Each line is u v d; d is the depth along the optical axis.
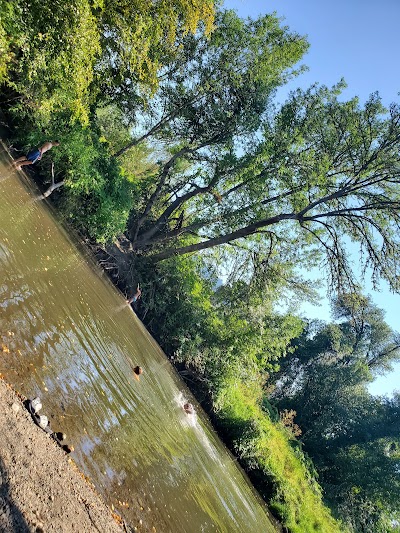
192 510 11.95
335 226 27.52
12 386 7.35
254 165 26.20
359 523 44.94
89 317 14.13
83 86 18.75
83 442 8.40
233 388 29.67
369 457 50.66
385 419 64.44
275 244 28.36
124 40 21.05
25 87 18.22
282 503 26.64
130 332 19.33
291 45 26.84
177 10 22.48
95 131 23.75
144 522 8.70
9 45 16.86
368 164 26.25
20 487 5.42
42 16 17.14
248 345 27.47
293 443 45.03
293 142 26.66
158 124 28.34
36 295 10.90
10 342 8.36
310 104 26.95
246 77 26.89
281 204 27.84
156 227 27.92
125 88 26.78
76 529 5.93
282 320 28.95
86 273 18.39
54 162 19.84
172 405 18.50
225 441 26.39
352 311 28.72
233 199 28.16
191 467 14.82
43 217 17.31
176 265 27.30
